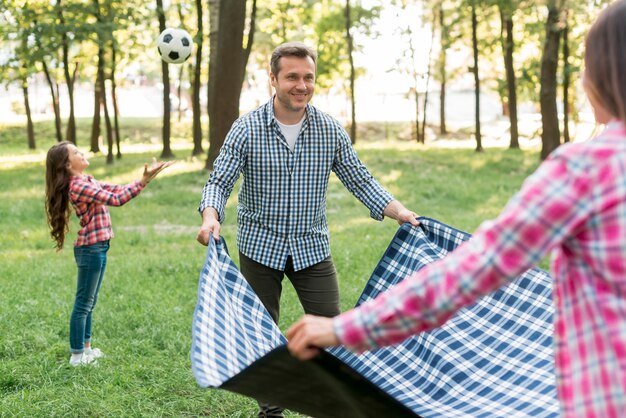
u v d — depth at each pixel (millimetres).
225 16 18812
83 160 5535
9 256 10484
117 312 7082
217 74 19156
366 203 4410
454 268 1813
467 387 3223
